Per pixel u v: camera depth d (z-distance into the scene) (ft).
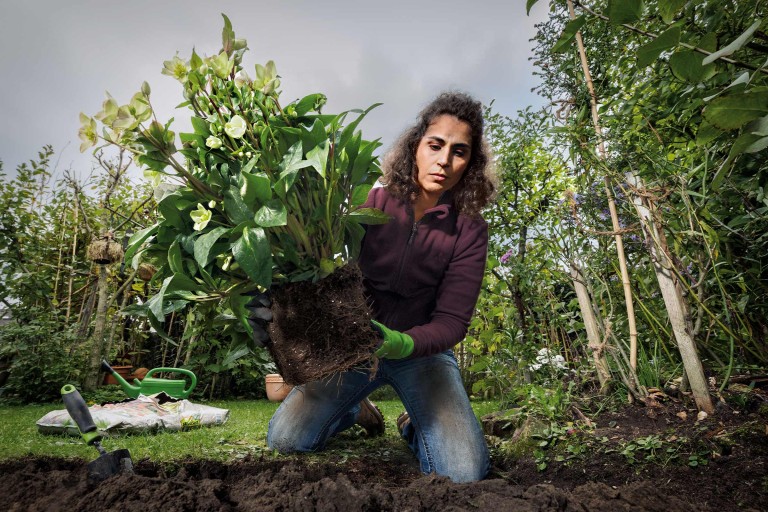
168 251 4.66
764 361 6.72
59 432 8.36
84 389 16.01
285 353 4.91
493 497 4.21
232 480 5.63
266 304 5.00
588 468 5.57
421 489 4.58
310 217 4.77
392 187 6.47
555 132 7.81
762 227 6.22
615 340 7.54
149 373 10.99
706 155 5.98
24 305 18.22
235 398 18.74
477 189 6.67
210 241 4.21
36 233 19.85
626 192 7.00
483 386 9.82
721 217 6.69
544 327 10.24
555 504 4.06
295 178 4.33
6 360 17.46
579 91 7.89
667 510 4.14
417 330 6.00
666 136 7.32
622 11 3.91
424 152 6.07
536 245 10.60
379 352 5.28
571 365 9.45
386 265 6.47
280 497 4.12
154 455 6.48
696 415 6.37
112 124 4.04
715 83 5.23
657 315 8.13
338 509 3.98
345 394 7.14
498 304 10.90
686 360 6.41
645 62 3.80
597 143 7.57
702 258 7.01
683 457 5.31
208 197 4.56
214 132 4.58
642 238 7.23
